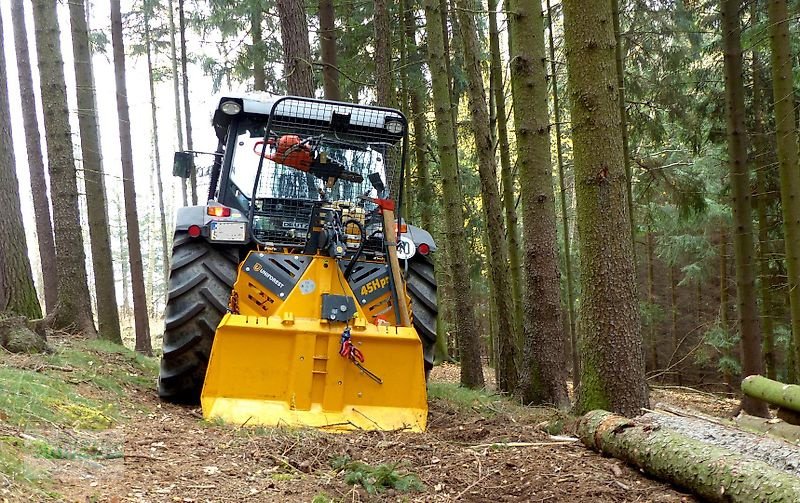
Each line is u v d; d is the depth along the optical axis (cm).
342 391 464
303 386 459
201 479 327
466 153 1769
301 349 462
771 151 1144
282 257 497
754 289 868
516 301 960
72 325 946
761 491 304
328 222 508
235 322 456
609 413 436
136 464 336
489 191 914
